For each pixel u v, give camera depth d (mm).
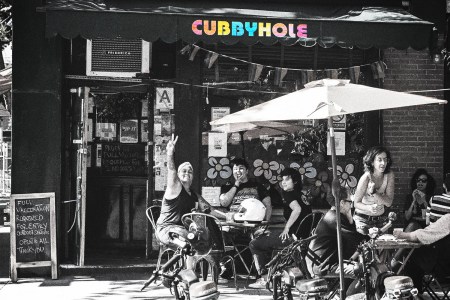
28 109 10867
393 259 8688
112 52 11594
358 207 9273
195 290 6379
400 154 11758
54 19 9617
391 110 11734
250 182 10836
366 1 11336
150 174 11648
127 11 9703
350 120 11727
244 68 11523
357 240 8469
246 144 11602
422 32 10188
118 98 12758
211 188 11531
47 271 11047
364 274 6934
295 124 11547
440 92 11789
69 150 11688
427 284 8766
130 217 12727
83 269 11211
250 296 9609
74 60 11602
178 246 7121
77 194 11227
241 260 10703
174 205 9547
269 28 10000
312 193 11672
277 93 11586
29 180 10906
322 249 8422
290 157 11648
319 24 10047
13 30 10805
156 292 9922
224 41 9906
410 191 11734
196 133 11484
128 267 11328
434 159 11812
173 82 11492
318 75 11594
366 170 9375
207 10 10289
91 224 12734
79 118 11531
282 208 11250
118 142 12789
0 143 24016
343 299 7027
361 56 11711
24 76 10844
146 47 11617
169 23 9797
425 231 7789
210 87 11500
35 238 10844
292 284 7258
